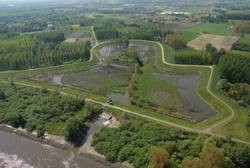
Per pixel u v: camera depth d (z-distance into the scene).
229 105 178.75
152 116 170.38
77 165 139.75
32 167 138.75
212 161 118.81
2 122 176.88
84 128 165.00
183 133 150.38
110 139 150.50
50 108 180.12
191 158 124.88
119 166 135.12
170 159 126.50
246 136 145.25
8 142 160.38
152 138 143.50
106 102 191.12
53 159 144.75
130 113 174.88
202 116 170.00
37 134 163.12
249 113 166.75
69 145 153.75
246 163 124.19
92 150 147.50
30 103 191.12
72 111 179.75
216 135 146.50
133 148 139.25
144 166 129.38
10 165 140.50
